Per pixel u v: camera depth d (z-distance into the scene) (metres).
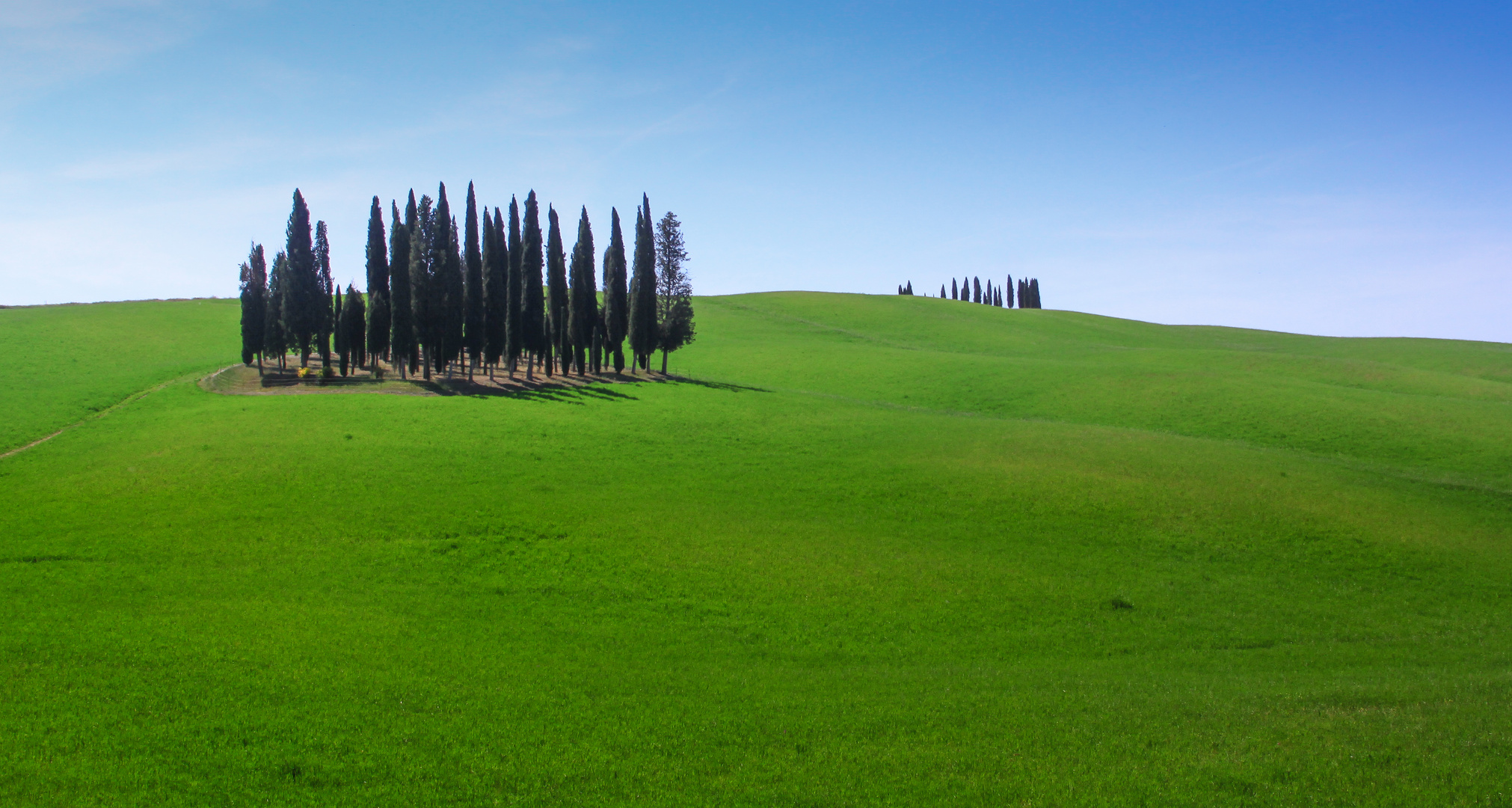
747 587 28.08
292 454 40.97
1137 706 18.20
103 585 25.33
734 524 34.66
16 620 21.83
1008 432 53.47
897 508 37.97
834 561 30.94
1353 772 14.32
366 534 31.17
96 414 53.34
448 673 19.69
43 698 16.88
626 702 18.41
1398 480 43.53
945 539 34.25
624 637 23.73
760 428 54.34
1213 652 24.12
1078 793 14.00
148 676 18.30
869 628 25.38
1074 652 24.05
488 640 22.70
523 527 32.75
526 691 18.81
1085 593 28.83
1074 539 34.56
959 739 16.42
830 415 59.38
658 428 53.00
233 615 23.12
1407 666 22.67
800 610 26.47
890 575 29.83
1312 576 31.34
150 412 52.91
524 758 15.28
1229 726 16.77
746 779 14.66
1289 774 14.33
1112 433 53.09
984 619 26.41
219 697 17.39
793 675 20.97
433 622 23.75
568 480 40.06
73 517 31.98
